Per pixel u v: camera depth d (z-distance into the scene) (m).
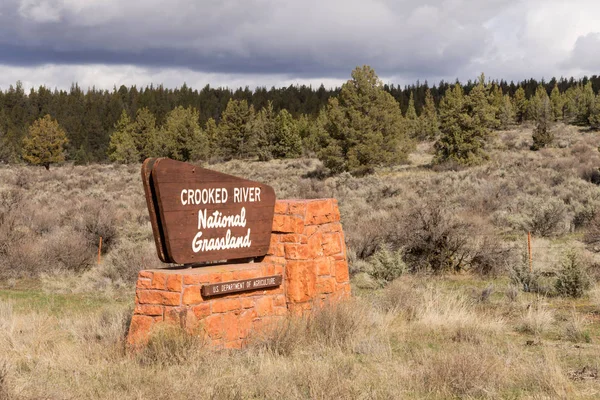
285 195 41.19
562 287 11.77
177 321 6.95
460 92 75.44
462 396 5.89
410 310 9.94
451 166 53.38
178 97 190.12
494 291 12.24
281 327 7.72
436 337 8.45
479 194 29.91
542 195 29.95
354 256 16.59
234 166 78.00
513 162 52.62
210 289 7.14
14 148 103.69
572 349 7.77
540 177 39.22
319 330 7.98
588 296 11.55
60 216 25.88
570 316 9.74
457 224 15.40
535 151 65.19
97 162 116.50
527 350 7.69
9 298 12.34
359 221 21.19
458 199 29.41
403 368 6.63
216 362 6.66
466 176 43.88
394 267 13.58
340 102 56.72
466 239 15.15
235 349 7.38
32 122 141.25
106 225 21.30
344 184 44.72
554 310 10.12
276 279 8.07
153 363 6.58
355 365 6.89
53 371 6.58
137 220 26.11
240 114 93.81
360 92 56.28
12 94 173.38
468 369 6.25
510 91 192.75
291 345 7.38
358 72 56.16
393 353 7.55
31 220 25.06
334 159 54.56
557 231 20.19
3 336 8.02
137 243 19.34
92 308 11.53
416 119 101.88
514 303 10.77
